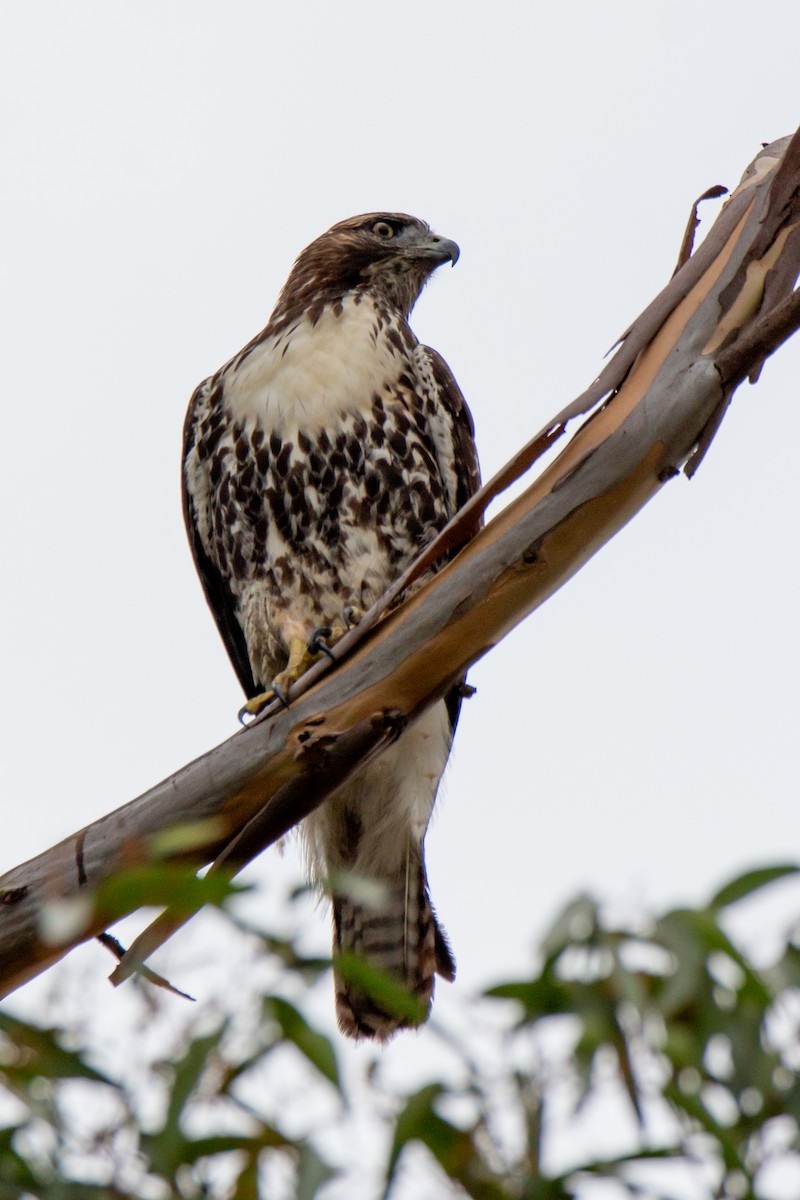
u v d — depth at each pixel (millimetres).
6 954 7680
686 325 8398
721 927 7254
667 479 8297
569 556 8203
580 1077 6910
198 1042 6512
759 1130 7082
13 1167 6570
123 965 7355
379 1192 6516
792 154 8578
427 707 8156
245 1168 6676
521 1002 7148
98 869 7723
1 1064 6527
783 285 8430
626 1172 6676
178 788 7898
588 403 8180
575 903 7422
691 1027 7375
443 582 8156
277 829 7957
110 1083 6570
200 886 6207
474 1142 6727
